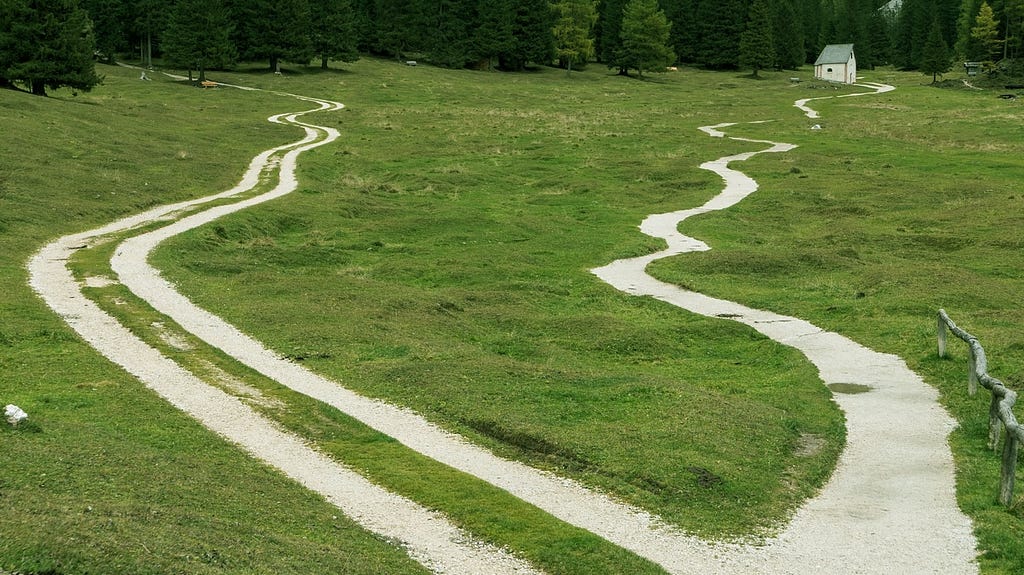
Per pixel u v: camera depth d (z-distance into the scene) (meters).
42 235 38.97
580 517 14.06
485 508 14.03
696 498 14.82
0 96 72.06
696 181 62.22
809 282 34.78
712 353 26.12
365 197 55.62
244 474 14.89
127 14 137.00
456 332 27.16
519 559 12.51
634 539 13.32
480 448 17.05
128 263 34.22
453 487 14.89
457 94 130.00
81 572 9.27
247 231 44.06
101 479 13.28
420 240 44.81
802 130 91.94
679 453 16.41
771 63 169.62
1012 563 12.49
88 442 15.32
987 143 78.88
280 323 26.08
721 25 176.38
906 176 62.06
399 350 23.75
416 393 19.92
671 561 12.62
